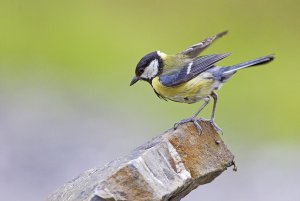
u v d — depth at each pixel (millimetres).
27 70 22125
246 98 20016
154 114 19328
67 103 20094
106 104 20047
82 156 16500
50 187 14805
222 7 25219
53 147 17047
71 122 18656
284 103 19938
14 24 24297
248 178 15852
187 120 8164
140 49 23484
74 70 22281
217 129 8234
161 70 9672
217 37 10008
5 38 23594
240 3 25203
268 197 14641
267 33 24172
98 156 16531
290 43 23719
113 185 6871
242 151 17328
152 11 25578
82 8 25375
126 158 7430
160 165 7402
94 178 7238
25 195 14344
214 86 9461
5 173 15508
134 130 18188
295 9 24656
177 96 9578
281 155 16984
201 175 7918
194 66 9445
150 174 7098
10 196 14258
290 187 15258
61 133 17859
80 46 23531
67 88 21188
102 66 22578
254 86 20719
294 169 16156
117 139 17578
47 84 21406
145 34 24344
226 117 18984
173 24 24875
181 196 7910
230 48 23375
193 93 9469
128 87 21328
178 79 9438
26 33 23969
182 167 7574
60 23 24578
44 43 23594
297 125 18688
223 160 8148
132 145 17203
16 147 16953
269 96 20125
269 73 21688
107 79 21766
